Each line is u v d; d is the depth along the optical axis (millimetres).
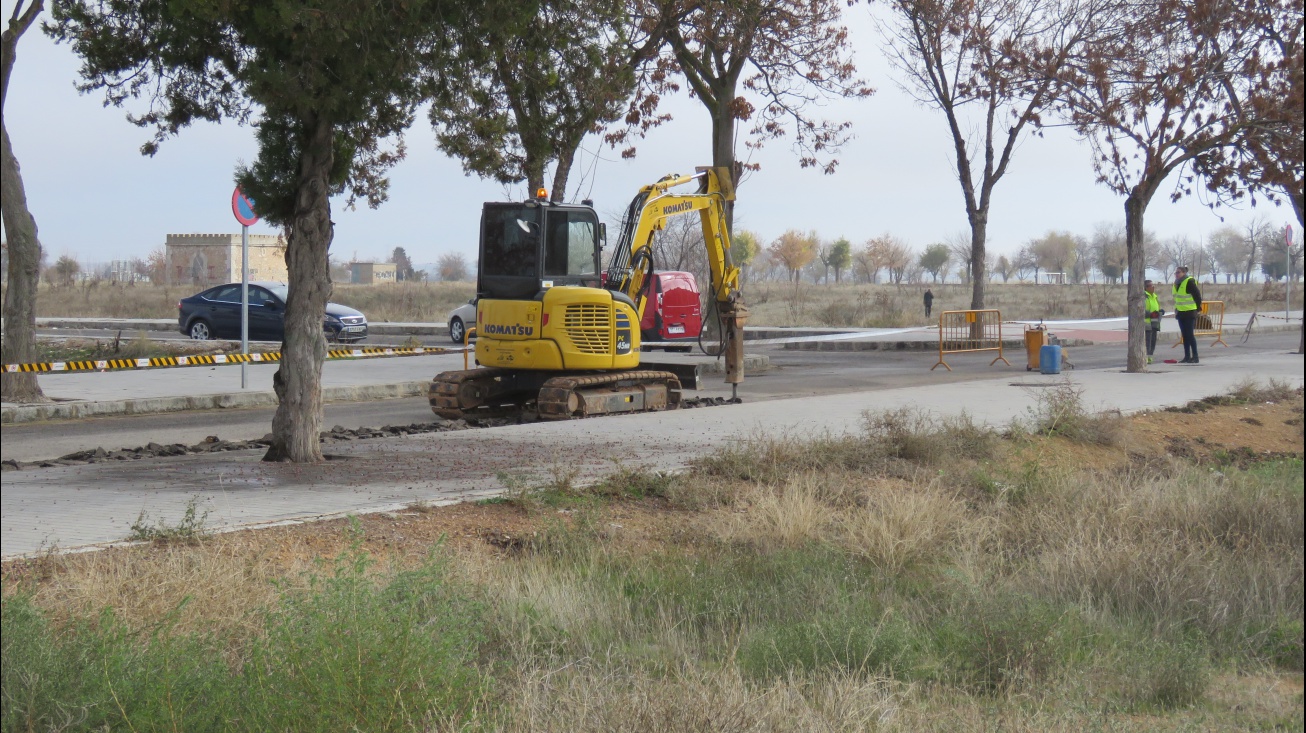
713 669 6648
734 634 7539
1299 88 19984
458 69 13445
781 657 6922
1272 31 21188
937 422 16281
